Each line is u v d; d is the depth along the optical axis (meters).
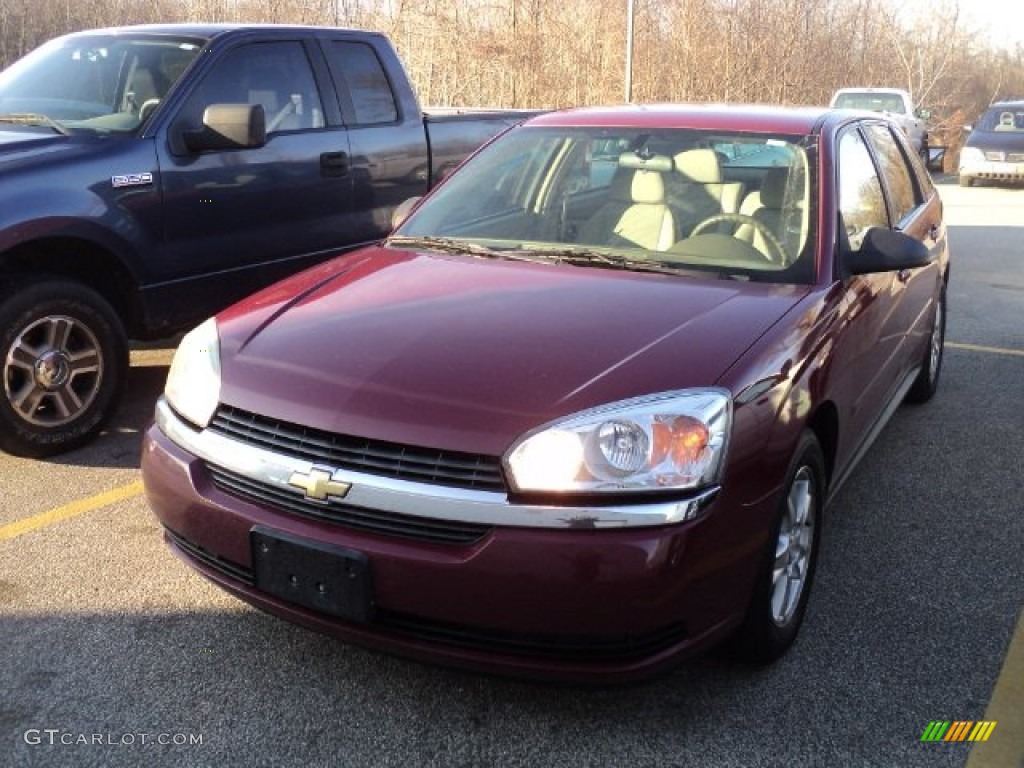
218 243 5.28
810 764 2.70
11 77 5.63
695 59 22.69
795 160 3.88
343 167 5.95
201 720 2.83
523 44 20.41
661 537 2.53
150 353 6.42
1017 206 16.84
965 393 6.09
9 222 4.33
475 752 2.73
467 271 3.53
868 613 3.46
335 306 3.27
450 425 2.61
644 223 3.85
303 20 19.67
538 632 2.56
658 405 2.63
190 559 3.06
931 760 2.71
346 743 2.75
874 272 3.63
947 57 36.81
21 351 4.49
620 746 2.76
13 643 3.17
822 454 3.34
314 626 2.77
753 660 3.05
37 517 4.06
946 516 4.28
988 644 3.28
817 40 27.25
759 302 3.21
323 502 2.68
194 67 5.23
